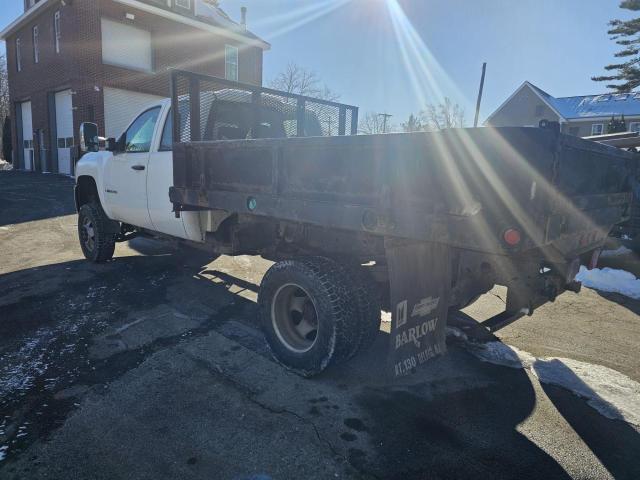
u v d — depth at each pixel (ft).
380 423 8.89
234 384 10.23
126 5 57.98
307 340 10.85
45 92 65.00
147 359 11.36
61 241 25.31
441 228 7.67
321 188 9.54
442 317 9.71
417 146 7.84
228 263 21.13
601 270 20.44
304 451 8.00
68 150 64.08
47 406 9.21
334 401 9.62
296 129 17.39
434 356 9.70
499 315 9.27
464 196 7.41
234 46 72.69
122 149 17.87
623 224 21.75
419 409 9.42
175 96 13.53
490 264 8.73
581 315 15.48
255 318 14.30
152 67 62.39
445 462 7.82
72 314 14.26
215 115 15.12
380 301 10.65
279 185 10.43
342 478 7.38
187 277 18.62
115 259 21.44
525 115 138.72
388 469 7.61
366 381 10.52
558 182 7.80
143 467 7.51
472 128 7.30
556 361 11.85
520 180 7.09
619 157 11.50
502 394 10.12
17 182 53.01
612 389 10.46
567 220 8.71
